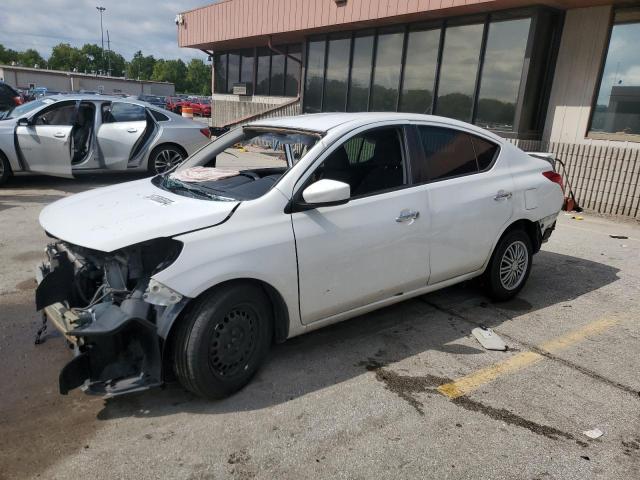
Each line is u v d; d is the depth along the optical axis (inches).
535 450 110.6
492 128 402.6
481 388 133.6
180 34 776.9
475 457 107.7
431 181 158.7
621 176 351.3
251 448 107.5
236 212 122.8
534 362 148.3
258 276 121.2
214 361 119.4
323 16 505.4
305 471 101.7
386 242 144.2
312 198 124.6
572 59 373.4
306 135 145.1
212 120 836.6
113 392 109.3
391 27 479.2
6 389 125.0
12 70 2305.6
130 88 2802.7
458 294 198.4
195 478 98.7
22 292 179.0
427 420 119.2
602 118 366.6
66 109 350.3
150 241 114.5
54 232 125.2
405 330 165.5
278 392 127.8
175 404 122.0
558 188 199.5
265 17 591.8
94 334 105.0
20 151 338.0
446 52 431.8
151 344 111.5
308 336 158.9
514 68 383.2
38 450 104.9
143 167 375.2
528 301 194.1
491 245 174.9
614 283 217.3
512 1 356.8
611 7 350.3
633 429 119.3
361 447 109.2
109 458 103.2
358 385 132.3
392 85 486.6
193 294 112.3
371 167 148.3
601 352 156.1
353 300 142.9
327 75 566.6
